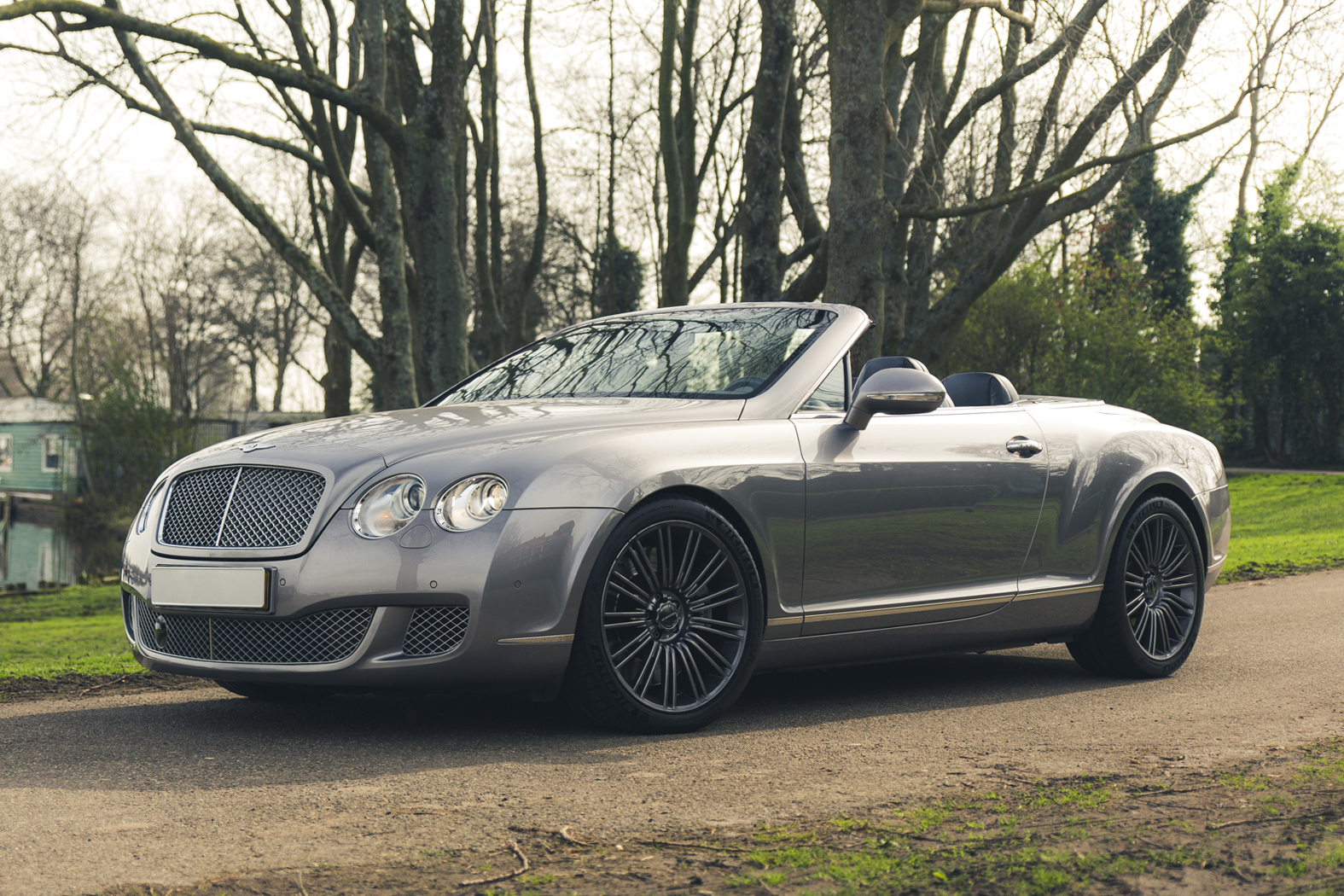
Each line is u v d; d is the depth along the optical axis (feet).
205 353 147.43
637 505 12.72
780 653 13.92
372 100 40.81
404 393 43.98
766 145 40.29
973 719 13.99
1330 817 8.93
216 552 12.57
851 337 15.52
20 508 132.16
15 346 171.73
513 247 113.91
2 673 18.54
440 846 8.71
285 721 13.99
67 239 156.66
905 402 14.06
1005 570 15.92
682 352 15.93
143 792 10.53
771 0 40.04
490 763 11.53
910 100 47.32
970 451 15.57
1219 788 9.98
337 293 43.39
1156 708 14.66
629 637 12.81
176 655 13.11
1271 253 117.29
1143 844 8.31
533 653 12.04
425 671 11.88
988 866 7.88
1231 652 19.39
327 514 12.10
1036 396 17.98
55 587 67.56
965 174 46.55
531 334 122.11
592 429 12.98
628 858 8.30
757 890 7.52
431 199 41.83
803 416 14.38
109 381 114.93
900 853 8.21
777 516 13.64
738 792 10.34
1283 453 121.70
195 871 8.17
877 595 14.60
